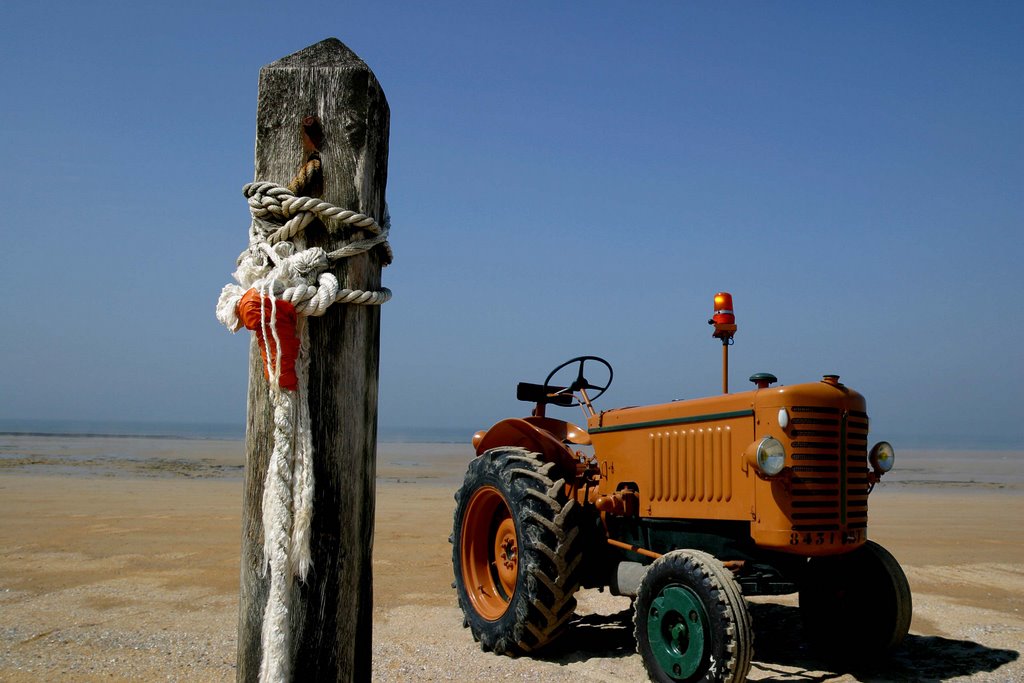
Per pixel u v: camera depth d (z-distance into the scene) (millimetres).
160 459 28266
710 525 4934
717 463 4789
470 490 5945
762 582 4641
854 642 5102
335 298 2426
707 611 4238
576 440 6172
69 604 6281
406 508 13344
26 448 35531
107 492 15031
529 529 5164
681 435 5055
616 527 5512
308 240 2486
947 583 7461
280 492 2318
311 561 2373
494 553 5883
